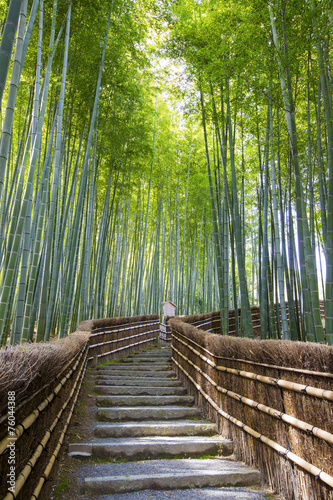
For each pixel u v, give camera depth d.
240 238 4.94
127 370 5.39
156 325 9.85
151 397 3.80
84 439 2.74
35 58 5.02
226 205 6.11
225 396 2.94
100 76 5.52
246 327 4.73
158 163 10.62
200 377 3.73
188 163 10.61
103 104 6.88
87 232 6.23
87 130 6.76
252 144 6.71
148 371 5.17
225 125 5.71
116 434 2.86
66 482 2.04
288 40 3.53
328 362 1.61
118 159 7.75
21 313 3.50
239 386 2.67
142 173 9.60
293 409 1.91
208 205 11.43
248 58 4.11
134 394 4.11
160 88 8.66
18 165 5.94
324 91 3.29
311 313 3.93
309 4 3.34
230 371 2.80
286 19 3.54
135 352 7.57
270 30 4.03
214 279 13.05
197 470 2.26
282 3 3.51
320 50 3.37
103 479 2.06
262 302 5.27
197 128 10.06
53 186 4.40
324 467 1.62
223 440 2.75
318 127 3.95
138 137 7.77
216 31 4.71
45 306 4.31
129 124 7.62
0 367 1.07
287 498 1.92
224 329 5.96
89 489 2.00
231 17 4.54
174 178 11.32
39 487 1.48
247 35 4.03
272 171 4.86
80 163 7.72
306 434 1.78
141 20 6.75
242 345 2.56
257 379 2.30
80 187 5.46
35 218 5.06
